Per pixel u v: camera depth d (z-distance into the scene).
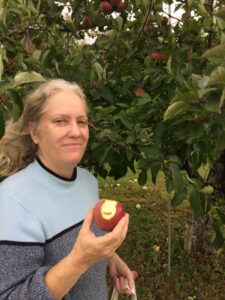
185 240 1.92
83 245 0.52
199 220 1.86
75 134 0.66
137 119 1.10
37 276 0.54
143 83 1.25
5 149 0.75
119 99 1.27
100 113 1.08
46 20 1.23
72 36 1.40
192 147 1.02
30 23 1.17
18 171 0.71
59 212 0.65
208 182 1.68
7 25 1.10
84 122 0.70
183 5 1.25
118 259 0.87
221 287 1.67
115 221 0.56
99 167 1.31
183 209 2.45
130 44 1.26
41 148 0.68
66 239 0.64
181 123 0.92
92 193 0.76
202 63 1.10
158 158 0.96
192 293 1.62
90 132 1.09
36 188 0.65
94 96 1.17
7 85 0.72
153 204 2.58
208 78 0.63
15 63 1.02
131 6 1.36
